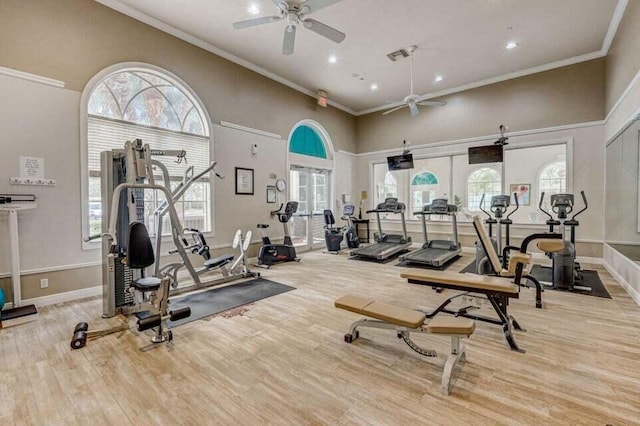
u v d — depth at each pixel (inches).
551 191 297.3
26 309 129.0
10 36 131.2
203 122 203.2
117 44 161.5
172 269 166.1
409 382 80.4
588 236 222.1
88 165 153.6
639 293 136.9
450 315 125.7
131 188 129.1
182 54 189.3
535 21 176.2
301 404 72.2
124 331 113.0
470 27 181.9
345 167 335.9
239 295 154.7
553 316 123.1
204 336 108.8
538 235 118.0
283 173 261.0
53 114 141.9
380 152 333.7
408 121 312.5
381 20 174.1
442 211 242.8
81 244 150.9
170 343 103.3
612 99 193.5
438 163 358.6
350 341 103.3
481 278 106.7
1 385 80.2
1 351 98.3
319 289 165.2
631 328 111.4
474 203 325.4
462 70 242.8
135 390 78.0
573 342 101.2
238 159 223.9
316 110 296.0
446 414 68.1
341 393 76.2
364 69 240.5
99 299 149.9
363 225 347.6
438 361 90.7
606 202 205.6
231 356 94.8
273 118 251.3
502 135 251.8
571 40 198.2
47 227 141.3
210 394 76.3
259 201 239.9
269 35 191.8
